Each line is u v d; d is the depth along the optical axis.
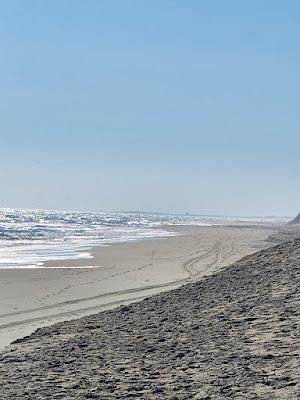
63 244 66.88
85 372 11.56
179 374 10.64
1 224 120.56
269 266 22.34
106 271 38.00
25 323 20.56
